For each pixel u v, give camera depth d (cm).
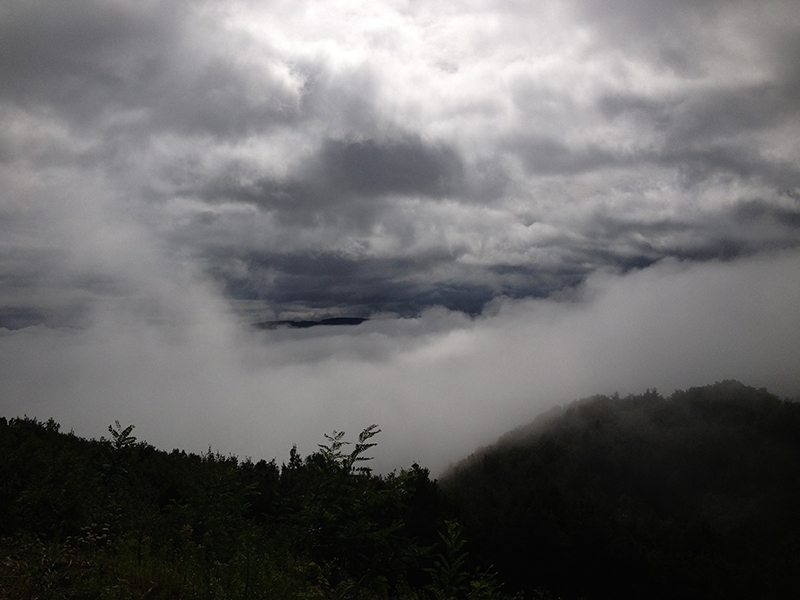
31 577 565
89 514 834
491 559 2538
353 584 717
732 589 3944
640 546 3478
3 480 864
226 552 768
